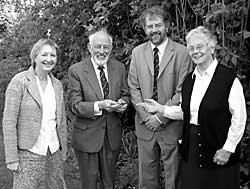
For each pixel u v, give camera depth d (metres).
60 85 3.55
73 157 5.69
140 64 3.75
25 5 7.59
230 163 3.07
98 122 3.73
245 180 4.23
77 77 3.74
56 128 3.46
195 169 3.15
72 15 5.59
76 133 3.79
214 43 3.12
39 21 6.45
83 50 5.44
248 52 4.04
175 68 3.66
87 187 3.81
